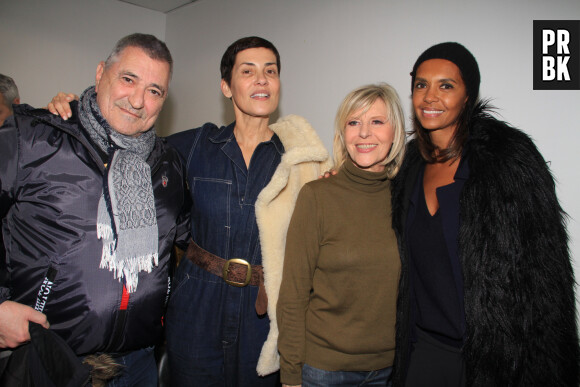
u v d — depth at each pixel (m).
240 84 1.40
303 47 2.46
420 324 1.24
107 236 1.11
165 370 1.73
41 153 1.09
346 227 1.23
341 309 1.23
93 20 3.34
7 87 2.17
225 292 1.39
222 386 1.42
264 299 1.37
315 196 1.25
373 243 1.22
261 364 1.36
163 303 1.31
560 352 1.02
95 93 1.22
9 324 1.00
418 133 1.28
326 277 1.25
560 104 1.49
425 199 1.24
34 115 1.12
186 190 1.49
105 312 1.14
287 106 2.58
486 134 1.14
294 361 1.20
